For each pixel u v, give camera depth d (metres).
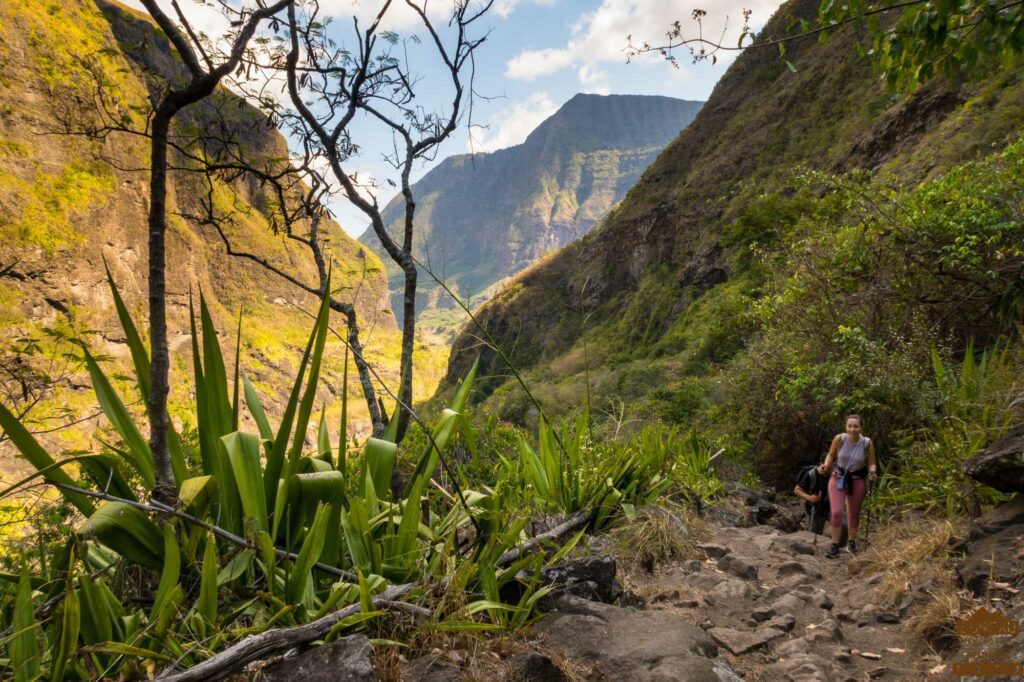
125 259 123.69
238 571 2.59
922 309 9.06
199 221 4.64
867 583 4.14
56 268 106.75
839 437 5.89
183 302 135.38
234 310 141.38
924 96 43.91
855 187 10.15
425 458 3.47
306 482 2.76
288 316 148.00
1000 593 3.23
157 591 2.35
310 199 4.87
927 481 5.61
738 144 76.38
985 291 8.82
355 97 4.77
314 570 2.80
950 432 5.62
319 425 3.69
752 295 16.98
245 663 2.05
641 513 5.02
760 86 86.06
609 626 2.77
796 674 2.89
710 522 6.19
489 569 2.83
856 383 8.62
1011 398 5.42
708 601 3.93
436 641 2.43
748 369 12.00
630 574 4.43
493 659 2.38
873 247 9.81
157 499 2.78
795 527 7.59
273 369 124.06
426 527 3.23
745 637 3.29
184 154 4.29
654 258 79.12
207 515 2.73
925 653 3.11
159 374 2.90
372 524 3.03
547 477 5.25
